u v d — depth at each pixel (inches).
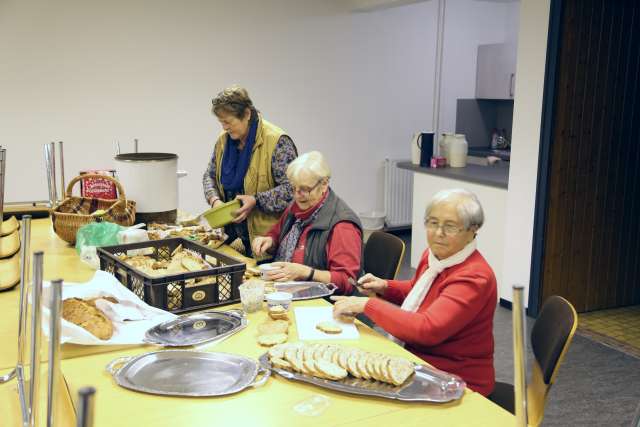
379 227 253.1
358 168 251.8
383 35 245.6
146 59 205.5
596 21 156.0
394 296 88.0
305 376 61.2
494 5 262.7
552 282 165.8
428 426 53.2
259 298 80.8
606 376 130.9
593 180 165.5
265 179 120.8
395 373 60.3
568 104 156.8
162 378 61.2
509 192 168.9
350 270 93.6
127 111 205.6
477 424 53.8
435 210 74.7
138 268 86.7
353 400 57.7
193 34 211.2
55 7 190.2
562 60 153.4
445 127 263.4
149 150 211.2
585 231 167.9
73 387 59.6
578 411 115.6
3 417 54.9
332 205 97.7
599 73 159.5
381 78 248.7
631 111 167.0
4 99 189.2
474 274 72.6
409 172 259.6
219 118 118.6
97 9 195.8
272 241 107.6
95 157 203.5
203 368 63.4
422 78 256.8
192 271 80.5
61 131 197.6
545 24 153.8
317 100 237.6
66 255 106.7
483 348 75.0
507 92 246.7
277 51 226.5
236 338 72.1
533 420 64.2
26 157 194.7
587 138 161.9
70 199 117.6
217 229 119.3
